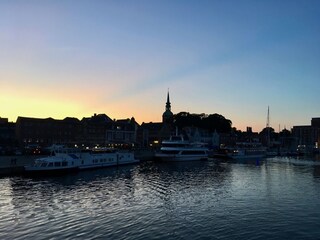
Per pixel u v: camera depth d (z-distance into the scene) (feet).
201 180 235.20
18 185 200.03
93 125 551.18
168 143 438.81
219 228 114.32
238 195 175.22
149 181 226.58
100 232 108.68
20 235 105.50
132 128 615.57
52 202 152.15
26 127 463.01
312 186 211.20
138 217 127.13
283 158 572.92
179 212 135.85
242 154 534.37
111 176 253.24
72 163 274.57
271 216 130.72
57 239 101.81
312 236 107.04
